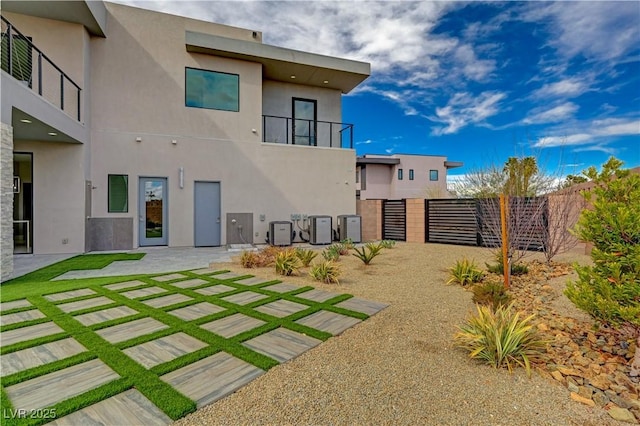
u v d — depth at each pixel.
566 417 2.05
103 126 9.15
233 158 10.48
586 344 3.04
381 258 7.79
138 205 9.49
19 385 2.28
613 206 2.77
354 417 2.02
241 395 2.22
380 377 2.48
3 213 5.23
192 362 2.64
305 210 11.41
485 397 2.25
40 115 6.27
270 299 4.41
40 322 3.49
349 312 3.90
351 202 12.09
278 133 12.19
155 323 3.50
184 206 9.91
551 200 6.13
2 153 5.15
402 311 3.97
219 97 10.35
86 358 2.68
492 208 6.20
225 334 3.21
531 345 2.77
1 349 2.82
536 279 5.38
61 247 8.38
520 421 2.01
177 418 1.97
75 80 8.47
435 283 5.37
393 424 1.97
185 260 7.61
